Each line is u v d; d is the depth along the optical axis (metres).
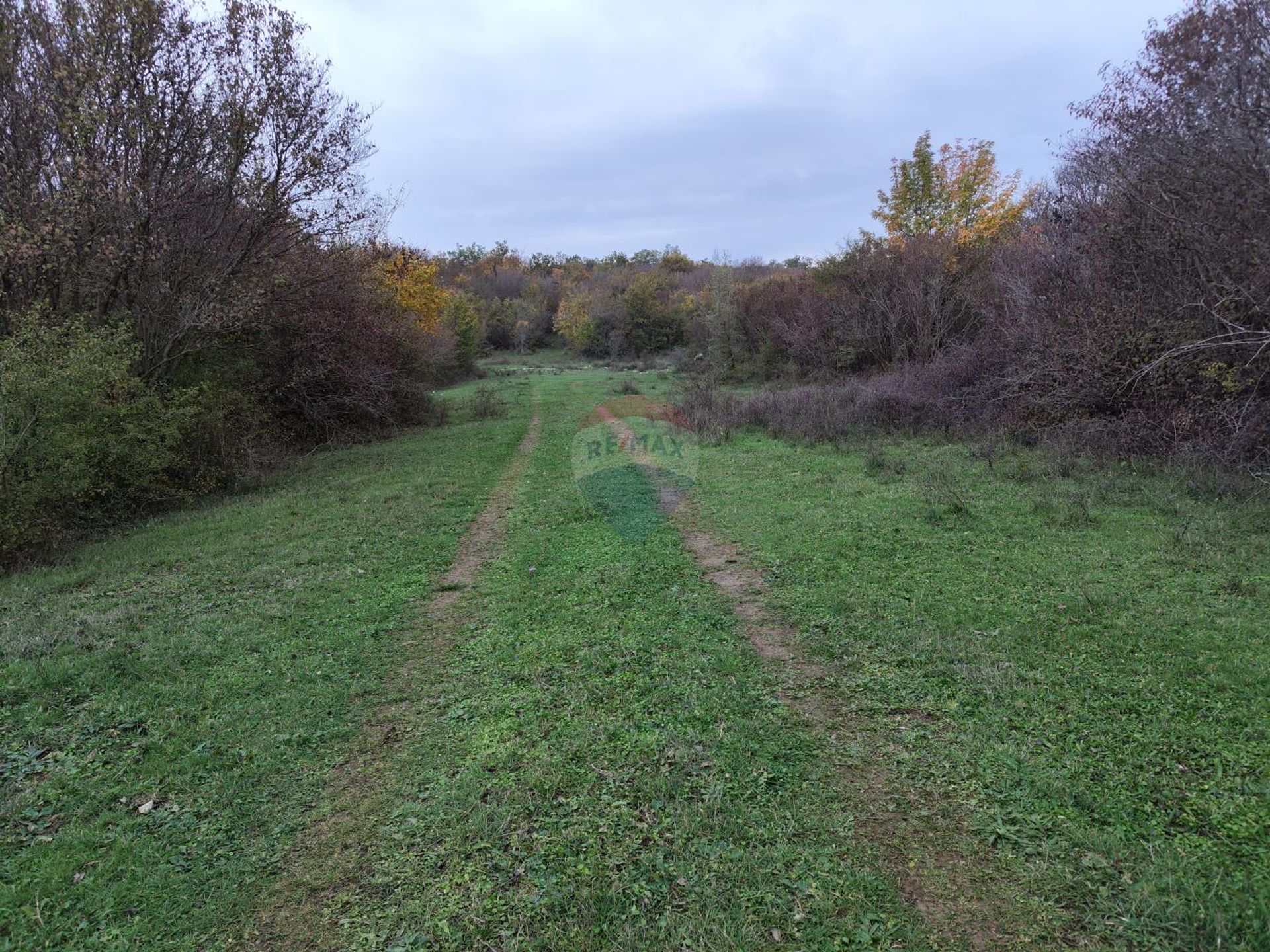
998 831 2.62
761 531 7.04
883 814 2.77
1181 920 2.13
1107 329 9.50
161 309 11.52
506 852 2.67
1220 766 2.88
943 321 18.34
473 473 11.53
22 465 7.58
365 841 2.80
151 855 2.74
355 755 3.46
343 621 5.28
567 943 2.22
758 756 3.21
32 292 10.32
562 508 8.70
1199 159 8.43
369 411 16.94
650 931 2.24
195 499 10.38
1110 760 2.98
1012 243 16.73
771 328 26.83
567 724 3.60
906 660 4.08
